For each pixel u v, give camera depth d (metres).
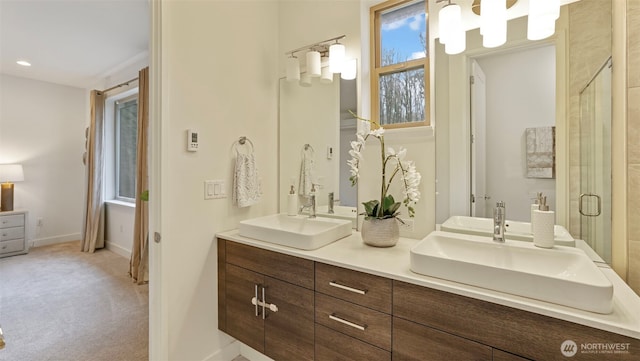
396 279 1.20
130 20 2.86
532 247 1.27
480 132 1.56
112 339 2.14
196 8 1.77
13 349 2.00
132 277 3.33
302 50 2.16
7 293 2.92
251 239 1.76
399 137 1.81
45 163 4.69
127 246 4.14
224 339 1.94
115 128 4.64
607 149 1.27
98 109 4.39
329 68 2.00
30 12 2.71
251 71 2.10
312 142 2.15
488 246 1.35
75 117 4.96
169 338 1.65
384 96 1.88
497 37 1.38
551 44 1.39
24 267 3.68
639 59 1.17
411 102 1.79
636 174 1.18
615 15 1.25
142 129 3.29
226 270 1.84
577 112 1.34
